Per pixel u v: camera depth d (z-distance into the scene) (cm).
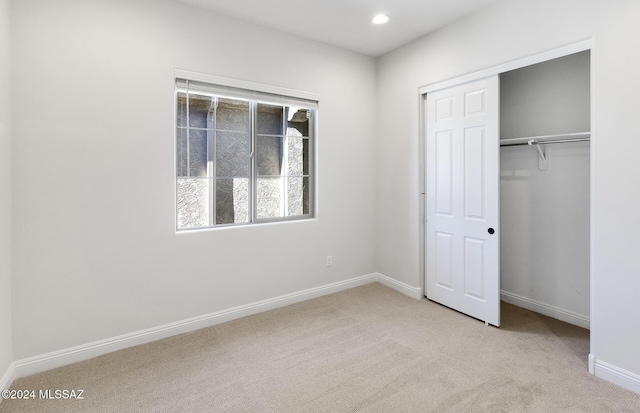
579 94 279
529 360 231
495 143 277
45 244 219
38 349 219
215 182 311
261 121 333
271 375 217
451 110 313
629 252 198
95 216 235
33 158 213
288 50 324
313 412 182
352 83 372
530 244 320
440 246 331
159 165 259
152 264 259
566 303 295
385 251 393
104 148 237
